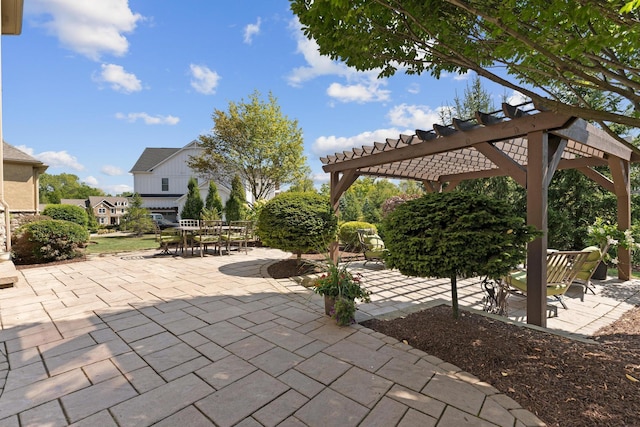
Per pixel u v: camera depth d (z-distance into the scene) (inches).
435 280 213.8
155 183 837.8
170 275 221.0
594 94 246.8
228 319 129.3
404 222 114.3
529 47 80.2
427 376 83.9
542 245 121.9
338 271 134.6
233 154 619.8
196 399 73.5
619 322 134.6
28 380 81.4
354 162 228.4
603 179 220.4
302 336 111.4
